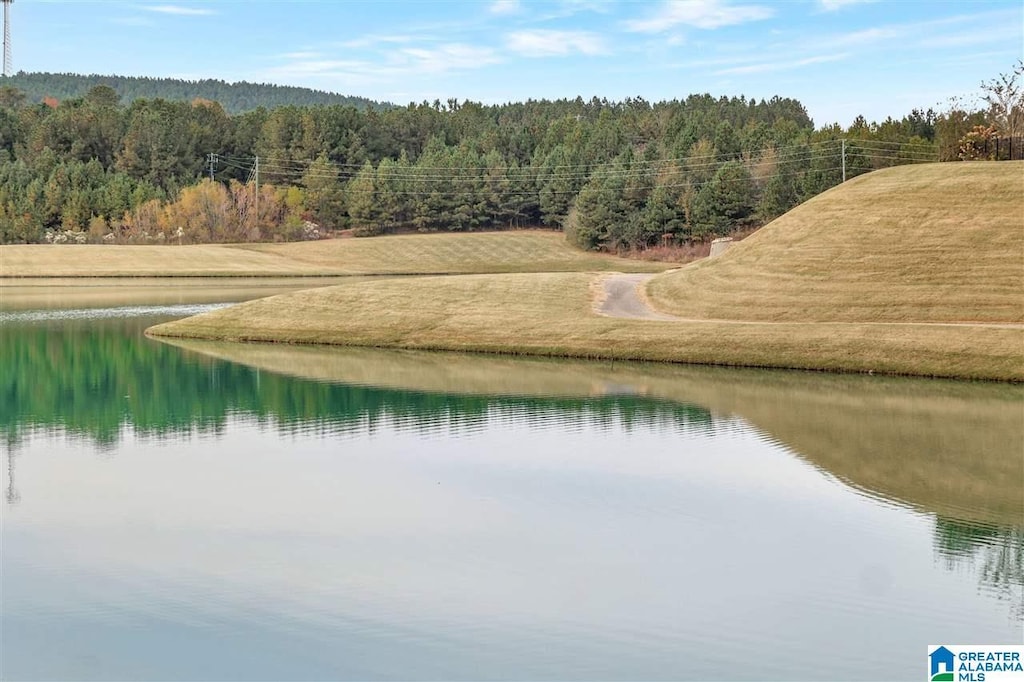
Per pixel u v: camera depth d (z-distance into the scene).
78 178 171.25
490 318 54.84
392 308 57.81
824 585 19.88
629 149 171.50
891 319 48.06
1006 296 47.44
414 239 157.75
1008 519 23.42
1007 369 40.12
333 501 25.06
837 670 16.73
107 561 21.22
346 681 16.44
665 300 56.72
